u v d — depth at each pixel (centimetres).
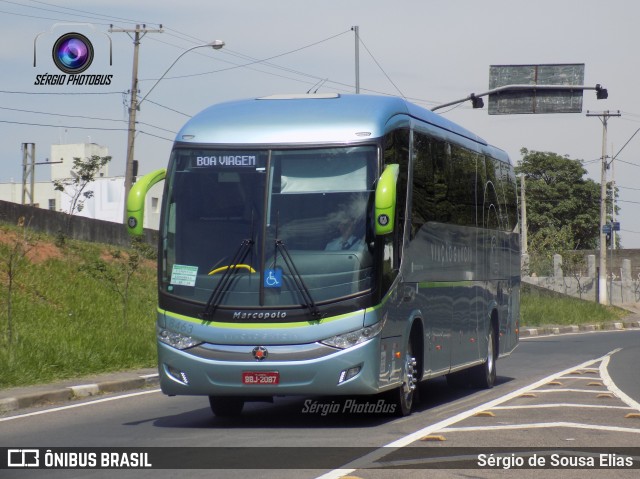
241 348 1207
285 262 1212
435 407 1493
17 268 2891
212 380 1214
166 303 1239
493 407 1404
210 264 1230
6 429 1263
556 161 10119
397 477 864
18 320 2345
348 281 1205
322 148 1244
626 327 4862
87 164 5856
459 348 1645
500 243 2000
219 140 1263
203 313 1219
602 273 5916
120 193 7800
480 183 1834
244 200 1238
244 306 1210
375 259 1216
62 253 3400
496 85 3175
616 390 1661
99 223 3906
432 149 1505
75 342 2017
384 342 1240
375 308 1209
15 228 3331
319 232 1219
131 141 4169
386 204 1181
